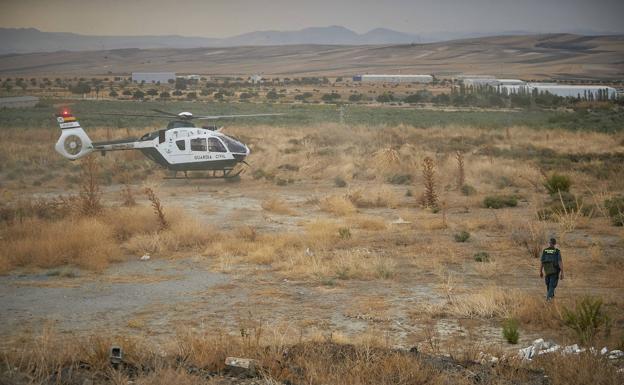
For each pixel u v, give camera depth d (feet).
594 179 104.58
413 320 38.17
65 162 128.98
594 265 51.42
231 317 38.88
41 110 293.02
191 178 111.24
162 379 25.57
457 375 26.84
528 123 231.50
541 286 45.98
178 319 38.47
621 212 73.72
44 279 49.08
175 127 108.17
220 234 65.77
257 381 26.48
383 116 275.39
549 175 105.29
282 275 50.08
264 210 83.61
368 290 45.44
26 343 33.09
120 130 182.50
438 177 106.93
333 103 419.95
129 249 59.36
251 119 250.98
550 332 35.35
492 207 83.82
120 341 30.89
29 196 94.07
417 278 48.88
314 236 63.41
